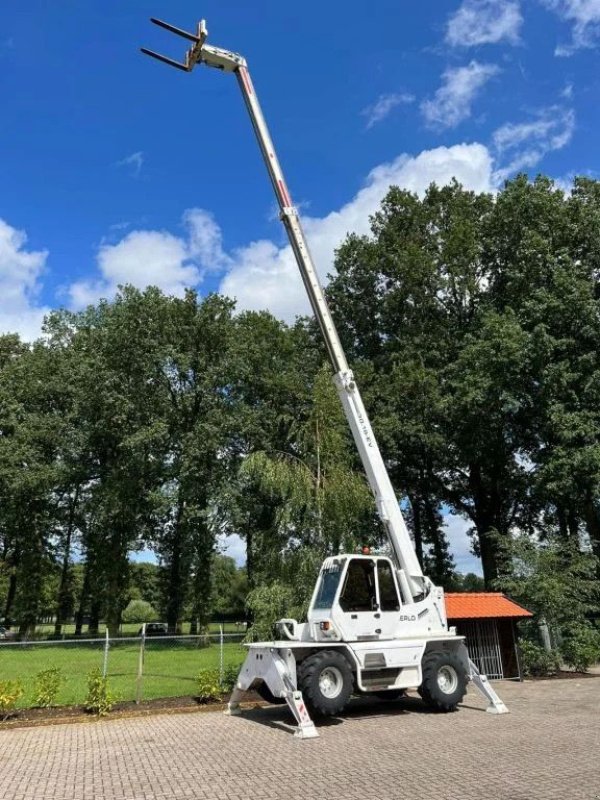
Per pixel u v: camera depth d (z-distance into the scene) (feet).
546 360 88.48
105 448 128.16
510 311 95.71
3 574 131.95
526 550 63.31
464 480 120.67
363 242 124.98
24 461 120.67
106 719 36.68
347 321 125.59
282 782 22.94
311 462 55.88
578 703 40.93
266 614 48.06
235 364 116.47
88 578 144.66
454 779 22.89
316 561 50.34
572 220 103.76
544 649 58.18
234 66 43.34
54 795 21.67
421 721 35.37
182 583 134.21
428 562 123.85
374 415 106.73
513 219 110.83
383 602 38.96
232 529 111.65
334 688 35.04
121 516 117.50
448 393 106.11
